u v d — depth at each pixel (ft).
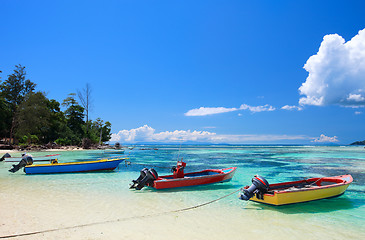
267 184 25.76
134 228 19.19
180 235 17.79
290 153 155.33
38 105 164.25
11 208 24.44
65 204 26.71
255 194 26.43
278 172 58.59
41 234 17.34
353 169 64.49
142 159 101.24
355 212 24.67
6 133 166.71
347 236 18.25
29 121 154.81
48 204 26.55
